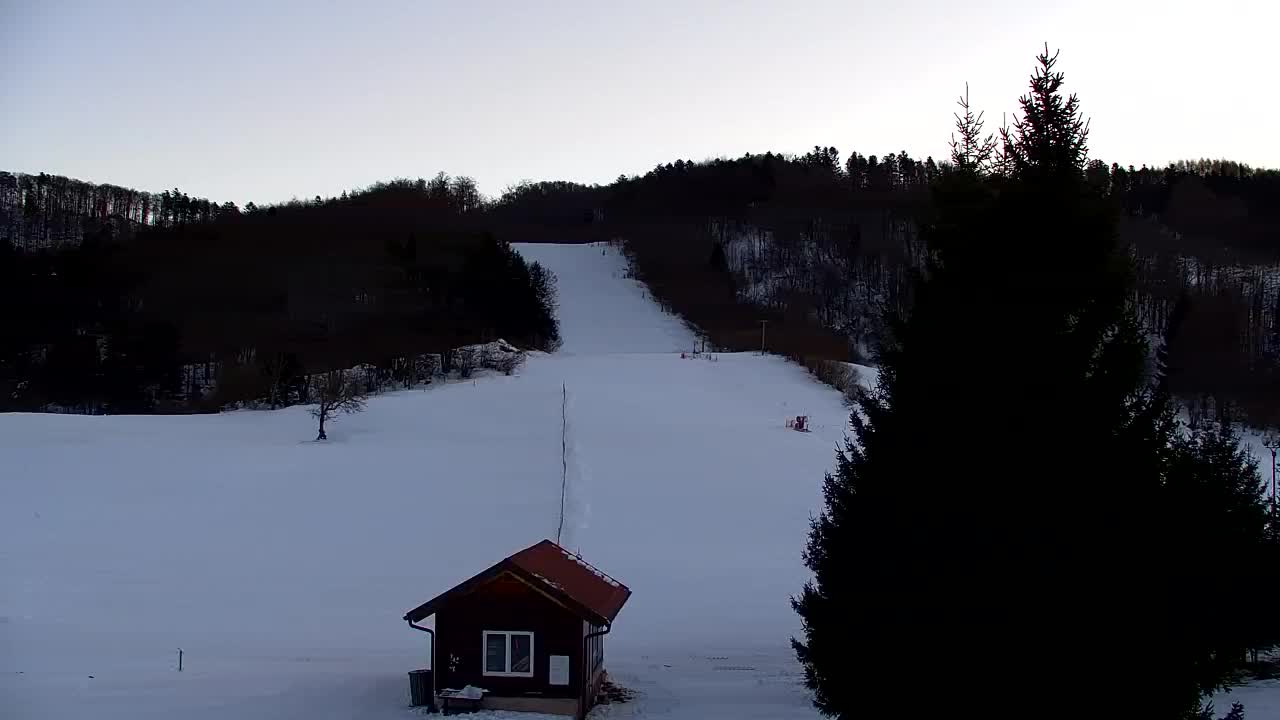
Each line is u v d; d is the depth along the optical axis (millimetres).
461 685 18344
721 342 119000
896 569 13070
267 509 42281
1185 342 70625
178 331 99562
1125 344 12672
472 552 36562
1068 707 11805
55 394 88062
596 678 20062
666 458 53875
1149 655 11812
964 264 13359
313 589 31547
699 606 30859
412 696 18594
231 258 134750
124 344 93312
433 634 18531
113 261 123250
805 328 126875
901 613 12875
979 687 12242
